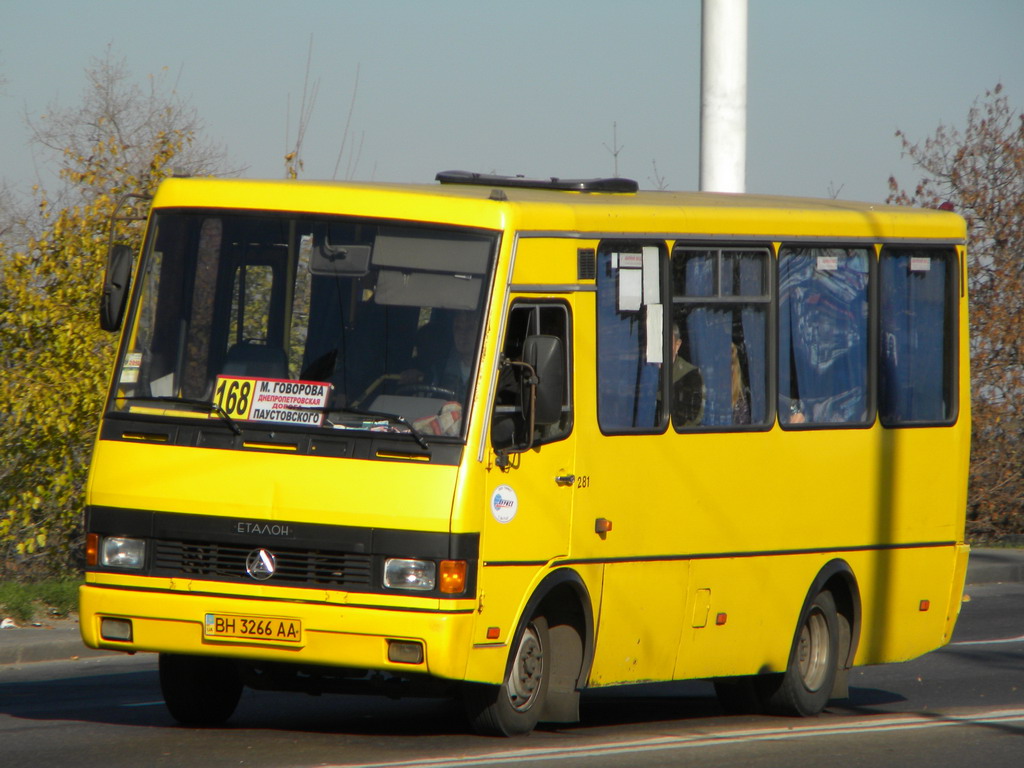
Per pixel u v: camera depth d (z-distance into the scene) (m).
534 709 31.30
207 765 27.42
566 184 34.72
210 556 28.83
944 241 41.34
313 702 38.28
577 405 31.25
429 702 38.69
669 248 33.88
